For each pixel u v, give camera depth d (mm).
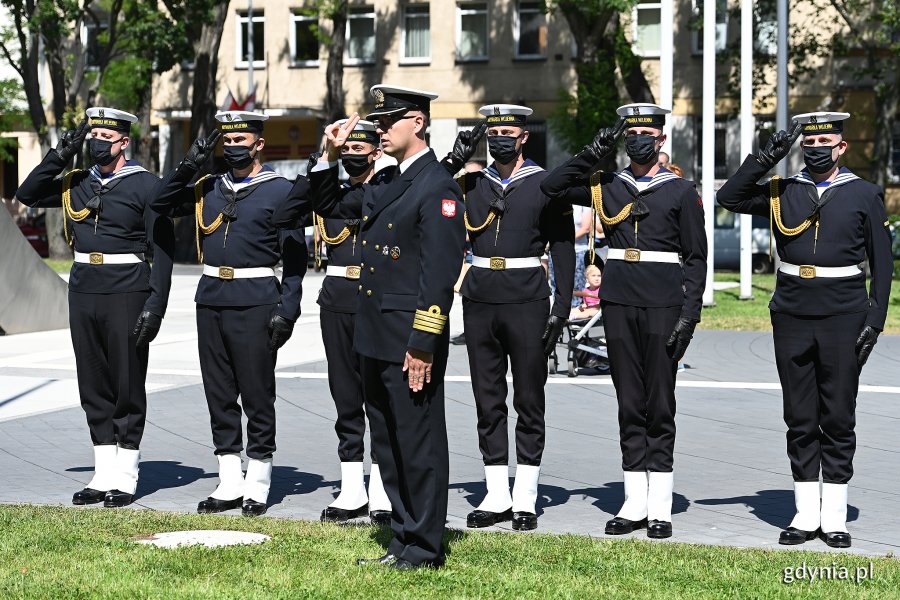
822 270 8750
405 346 7641
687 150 48750
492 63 51406
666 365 9062
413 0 52188
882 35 42375
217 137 9758
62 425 13383
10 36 46594
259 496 9711
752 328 23594
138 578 7418
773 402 15172
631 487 9188
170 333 22500
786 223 8836
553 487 10648
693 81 48594
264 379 9695
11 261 22172
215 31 47281
